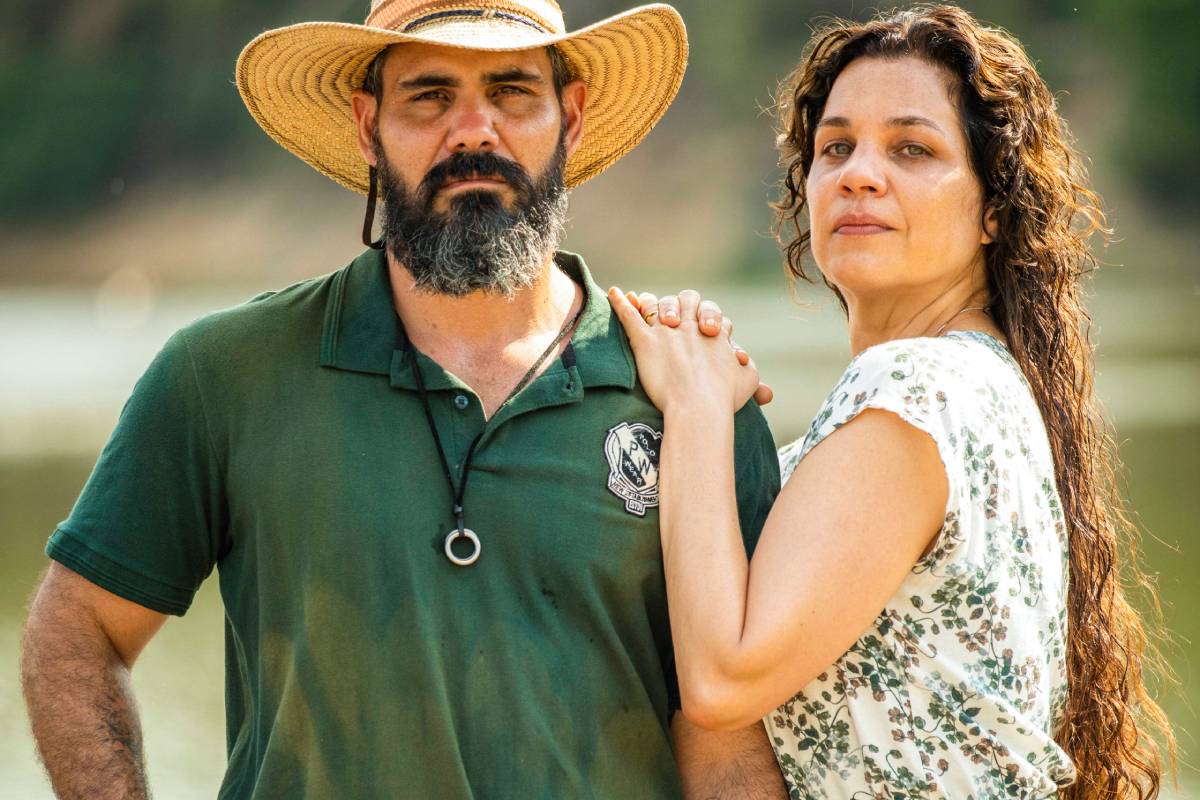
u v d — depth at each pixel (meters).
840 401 5.50
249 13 88.06
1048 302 5.96
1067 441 5.88
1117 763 6.02
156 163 83.00
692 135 70.94
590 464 5.69
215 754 11.71
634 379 5.90
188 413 5.72
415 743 5.38
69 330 48.34
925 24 5.92
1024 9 71.38
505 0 5.81
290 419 5.62
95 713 5.71
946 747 5.38
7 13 88.62
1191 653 13.27
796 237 6.94
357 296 5.85
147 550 5.74
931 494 5.31
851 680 5.48
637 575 5.70
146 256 77.56
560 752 5.45
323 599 5.46
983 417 5.45
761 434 6.08
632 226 66.94
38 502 20.91
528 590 5.54
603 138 6.76
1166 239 61.16
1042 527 5.58
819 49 6.37
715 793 5.78
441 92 5.76
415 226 5.72
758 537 5.93
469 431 5.62
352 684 5.43
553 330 5.99
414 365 5.68
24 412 29.48
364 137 6.12
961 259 5.91
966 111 5.88
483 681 5.43
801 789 5.64
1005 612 5.39
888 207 5.83
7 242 79.56
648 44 6.29
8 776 11.06
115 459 5.78
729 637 5.34
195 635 15.11
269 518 5.56
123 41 87.44
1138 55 68.06
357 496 5.51
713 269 63.97
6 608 15.34
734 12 73.81
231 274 74.81
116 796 5.68
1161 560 16.59
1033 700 5.45
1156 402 28.09
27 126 84.44
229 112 84.25
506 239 5.68
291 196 78.69
